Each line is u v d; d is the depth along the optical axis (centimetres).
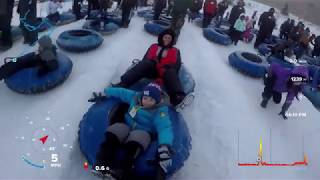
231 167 301
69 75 406
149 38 644
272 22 781
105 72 428
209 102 414
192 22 947
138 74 328
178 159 246
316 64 803
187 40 688
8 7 426
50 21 625
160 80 333
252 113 410
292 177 304
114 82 414
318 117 436
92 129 257
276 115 420
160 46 347
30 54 362
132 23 762
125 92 277
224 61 612
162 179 223
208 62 566
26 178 245
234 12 790
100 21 620
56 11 644
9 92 349
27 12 454
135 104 257
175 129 257
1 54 438
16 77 339
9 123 300
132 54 527
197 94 429
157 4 751
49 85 349
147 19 831
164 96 280
